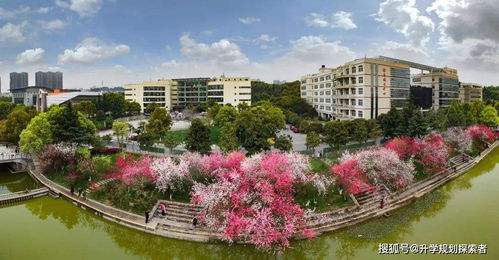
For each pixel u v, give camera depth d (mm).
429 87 103125
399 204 38344
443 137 67562
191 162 38531
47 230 33531
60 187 43344
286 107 110438
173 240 29797
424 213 36750
